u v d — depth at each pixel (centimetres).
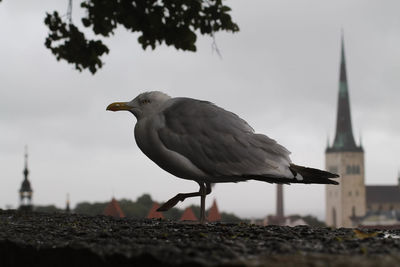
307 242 623
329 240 638
